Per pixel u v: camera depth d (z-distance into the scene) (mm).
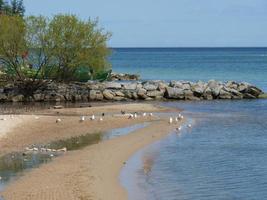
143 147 32156
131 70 133000
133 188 22516
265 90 76625
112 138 34906
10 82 60750
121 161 28016
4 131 35406
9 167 25844
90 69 64000
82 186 22516
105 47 62562
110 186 22719
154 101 60062
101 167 26391
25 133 35250
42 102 57656
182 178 24344
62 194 21125
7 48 59656
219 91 63656
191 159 28688
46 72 60656
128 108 51344
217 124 42406
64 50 60656
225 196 21312
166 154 30062
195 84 65188
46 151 30078
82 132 36938
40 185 22453
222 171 25750
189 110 51875
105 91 61094
